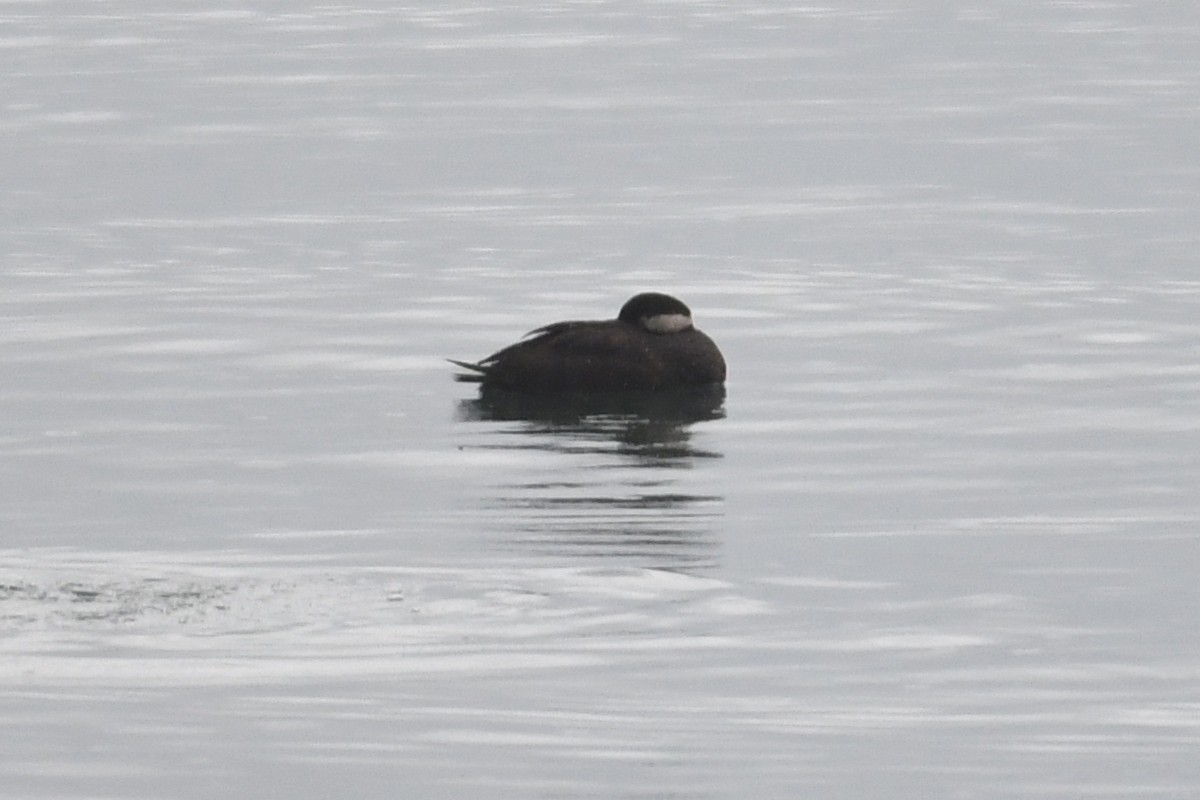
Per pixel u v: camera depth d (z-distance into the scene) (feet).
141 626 49.42
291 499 67.00
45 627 49.11
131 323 97.45
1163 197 137.18
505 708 43.75
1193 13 253.65
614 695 45.09
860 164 153.99
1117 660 48.60
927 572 57.41
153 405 81.66
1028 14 254.68
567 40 231.09
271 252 119.03
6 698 43.37
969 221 129.39
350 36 234.99
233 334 95.20
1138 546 60.54
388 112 180.86
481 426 78.43
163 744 40.70
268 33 237.66
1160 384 84.79
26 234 125.29
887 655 48.88
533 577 55.83
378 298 104.78
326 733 41.73
